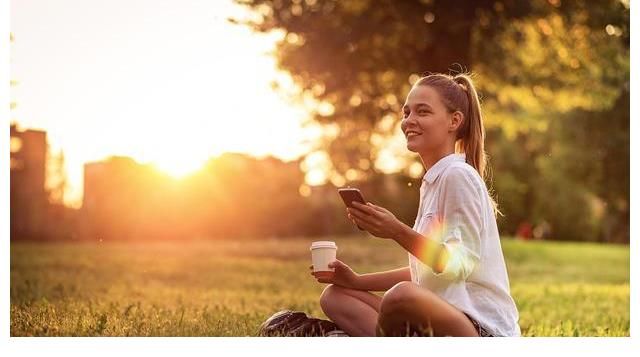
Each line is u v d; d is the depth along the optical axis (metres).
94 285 9.23
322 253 4.17
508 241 22.38
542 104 19.58
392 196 26.48
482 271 3.62
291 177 28.12
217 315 5.67
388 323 3.51
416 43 16.75
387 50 17.12
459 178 3.59
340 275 4.20
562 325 6.25
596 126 34.03
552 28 17.83
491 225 3.68
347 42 16.67
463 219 3.55
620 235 36.97
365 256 16.14
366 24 16.52
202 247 19.59
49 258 14.27
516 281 12.16
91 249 17.81
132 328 4.89
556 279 12.81
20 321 5.10
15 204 24.81
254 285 9.92
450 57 16.59
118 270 11.95
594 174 34.78
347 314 4.20
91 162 25.72
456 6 16.03
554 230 36.78
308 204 28.30
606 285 11.54
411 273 3.91
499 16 16.64
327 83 17.30
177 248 18.95
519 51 18.22
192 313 5.80
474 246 3.54
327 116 18.64
